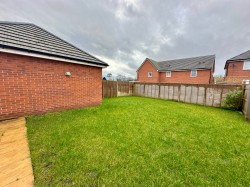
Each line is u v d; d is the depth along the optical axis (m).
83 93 6.08
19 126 3.47
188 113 5.70
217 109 7.30
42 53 4.30
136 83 13.36
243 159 2.34
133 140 2.95
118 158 2.26
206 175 1.92
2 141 2.67
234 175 1.93
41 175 1.78
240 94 6.77
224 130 3.72
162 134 3.34
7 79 3.80
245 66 16.94
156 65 25.14
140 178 1.82
